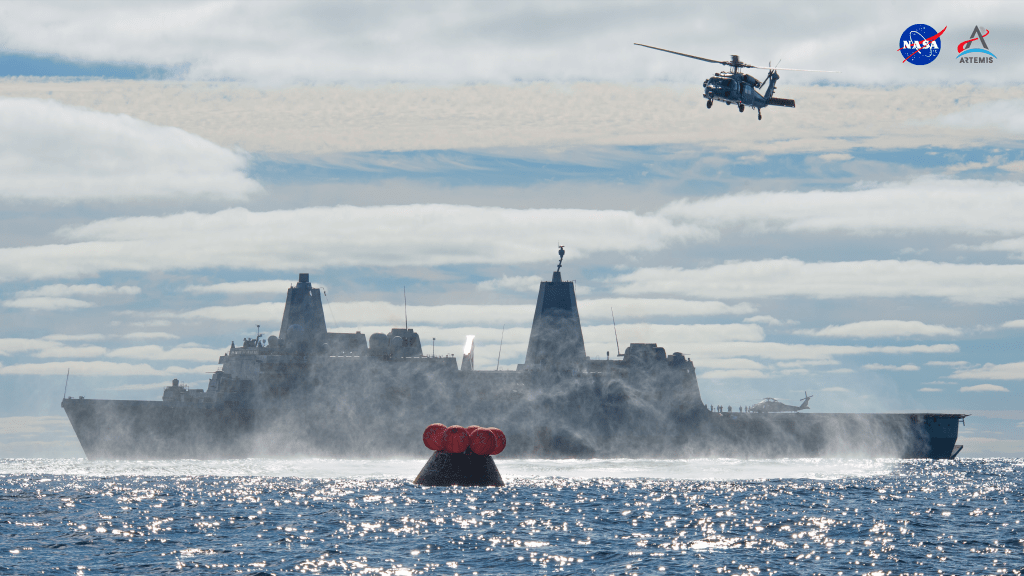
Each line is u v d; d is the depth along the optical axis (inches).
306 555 7244.1
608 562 7052.2
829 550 7746.1
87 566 6752.0
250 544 7844.5
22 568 6638.8
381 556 7224.4
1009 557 7455.7
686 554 7460.6
